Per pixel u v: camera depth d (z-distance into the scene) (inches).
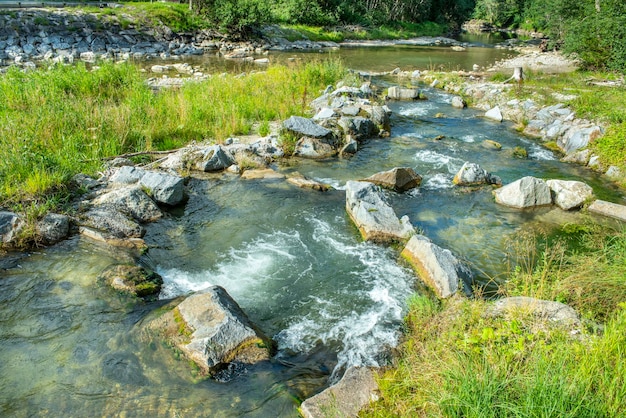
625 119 503.2
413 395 168.1
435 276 251.0
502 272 275.6
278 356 203.3
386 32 2096.5
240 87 666.2
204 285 253.6
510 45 1968.5
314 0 1921.8
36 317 217.5
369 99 697.0
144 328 210.2
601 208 358.0
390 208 327.6
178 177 354.3
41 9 1262.3
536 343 171.3
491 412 140.3
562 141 532.7
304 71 805.9
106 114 463.8
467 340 179.5
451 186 409.1
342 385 177.8
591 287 228.8
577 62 1063.0
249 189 383.6
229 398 177.5
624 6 921.5
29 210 286.8
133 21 1343.5
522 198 366.0
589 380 146.0
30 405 170.2
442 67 1157.1
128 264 259.0
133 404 172.6
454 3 2955.2
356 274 268.1
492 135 574.9
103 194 333.4
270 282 259.3
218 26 1528.1
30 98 479.2
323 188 389.4
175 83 784.9
